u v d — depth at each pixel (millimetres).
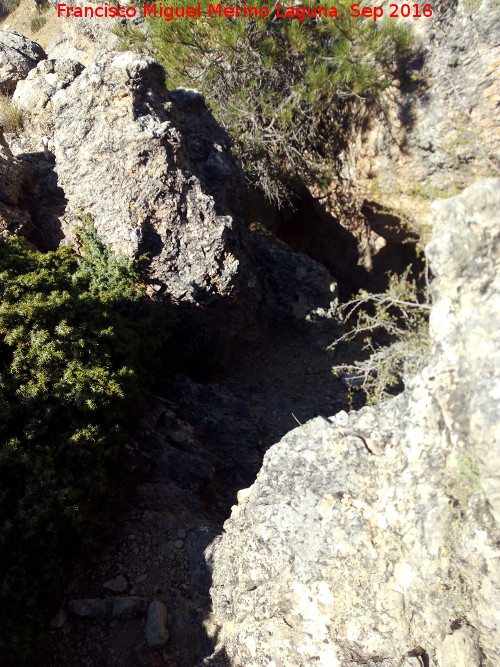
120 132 6301
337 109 10430
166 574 4082
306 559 3395
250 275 7539
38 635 3605
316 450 3672
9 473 3912
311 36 9773
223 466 5531
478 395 2820
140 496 4703
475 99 8812
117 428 4445
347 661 3061
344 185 11031
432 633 2998
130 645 3725
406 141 9742
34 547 3785
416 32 8930
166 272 6629
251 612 3461
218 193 7211
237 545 3756
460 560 2947
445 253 3066
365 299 6141
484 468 2801
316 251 12047
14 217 6289
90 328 5023
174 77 9984
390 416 3555
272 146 10383
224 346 7203
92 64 6402
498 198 2934
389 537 3232
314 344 8031
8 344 4508
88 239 6500
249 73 10023
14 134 7375
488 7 8172
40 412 4172
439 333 3219
